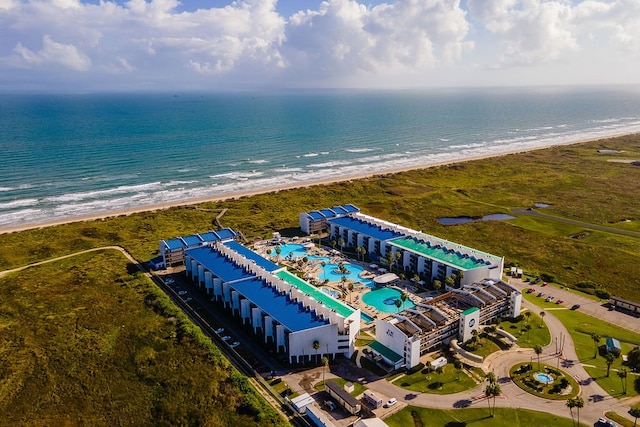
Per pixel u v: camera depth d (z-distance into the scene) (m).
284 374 127.25
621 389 119.44
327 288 179.12
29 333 144.25
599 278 192.38
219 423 107.25
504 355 134.88
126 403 115.31
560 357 133.75
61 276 186.25
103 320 152.75
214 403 113.94
